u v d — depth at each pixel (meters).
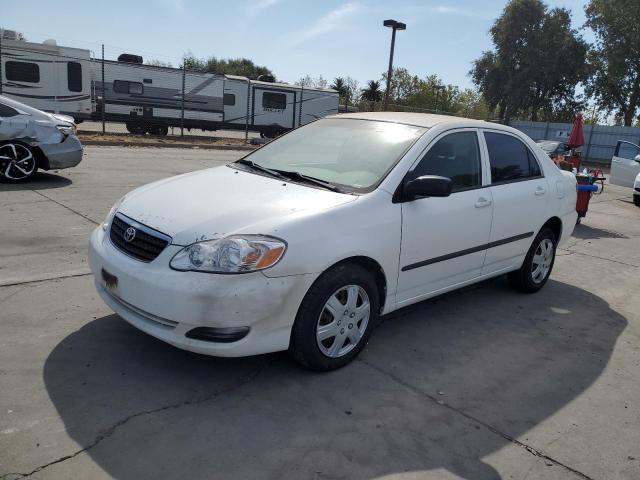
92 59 23.33
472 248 4.34
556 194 5.29
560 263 6.86
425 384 3.45
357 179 3.74
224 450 2.64
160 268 3.00
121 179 10.30
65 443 2.59
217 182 3.76
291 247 3.04
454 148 4.24
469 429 3.01
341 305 3.40
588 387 3.61
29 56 20.75
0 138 8.62
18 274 4.73
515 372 3.73
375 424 2.96
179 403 3.00
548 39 44.47
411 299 3.97
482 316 4.71
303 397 3.16
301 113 29.95
